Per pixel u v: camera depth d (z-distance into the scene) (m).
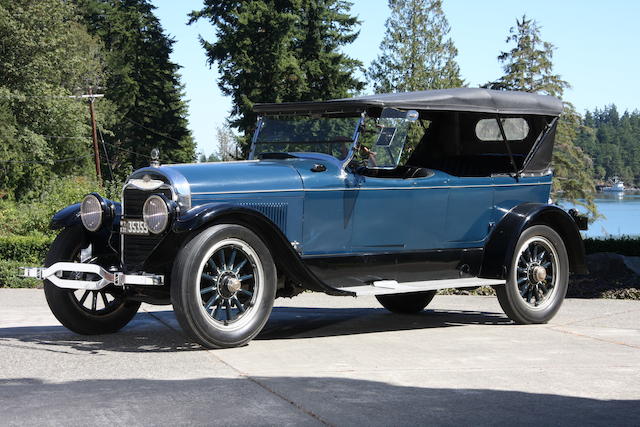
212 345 5.78
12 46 42.06
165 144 57.00
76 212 6.64
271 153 6.99
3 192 38.34
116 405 4.17
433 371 5.11
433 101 6.94
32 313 8.70
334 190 6.51
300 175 6.41
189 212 5.73
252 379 4.79
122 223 6.27
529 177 7.71
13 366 5.25
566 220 7.59
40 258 14.20
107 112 54.16
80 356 5.62
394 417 3.96
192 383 4.69
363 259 6.70
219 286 5.84
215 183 6.06
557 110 7.84
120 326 6.86
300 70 41.31
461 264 7.27
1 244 14.14
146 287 6.11
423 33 46.38
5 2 42.44
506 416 4.00
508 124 8.03
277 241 6.02
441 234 7.12
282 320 7.76
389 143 6.80
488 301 9.59
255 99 40.09
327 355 5.67
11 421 3.87
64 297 6.50
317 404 4.20
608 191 167.00
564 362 5.45
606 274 11.26
